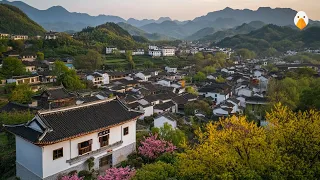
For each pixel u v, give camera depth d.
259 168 18.17
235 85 102.62
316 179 17.06
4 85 80.56
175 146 32.31
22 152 27.92
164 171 22.86
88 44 172.00
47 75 91.94
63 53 143.00
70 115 28.84
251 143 18.95
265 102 68.75
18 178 28.75
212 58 154.75
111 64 134.75
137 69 132.50
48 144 24.95
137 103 66.50
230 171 18.16
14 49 135.25
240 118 23.36
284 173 17.56
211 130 21.75
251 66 156.88
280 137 19.45
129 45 199.75
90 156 28.92
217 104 76.06
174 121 53.25
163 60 162.50
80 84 84.12
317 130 18.94
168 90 85.19
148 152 31.05
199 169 18.95
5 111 45.72
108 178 23.50
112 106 33.12
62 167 26.88
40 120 26.50
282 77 88.75
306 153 18.67
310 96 51.75
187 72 133.50
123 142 32.62
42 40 153.00
